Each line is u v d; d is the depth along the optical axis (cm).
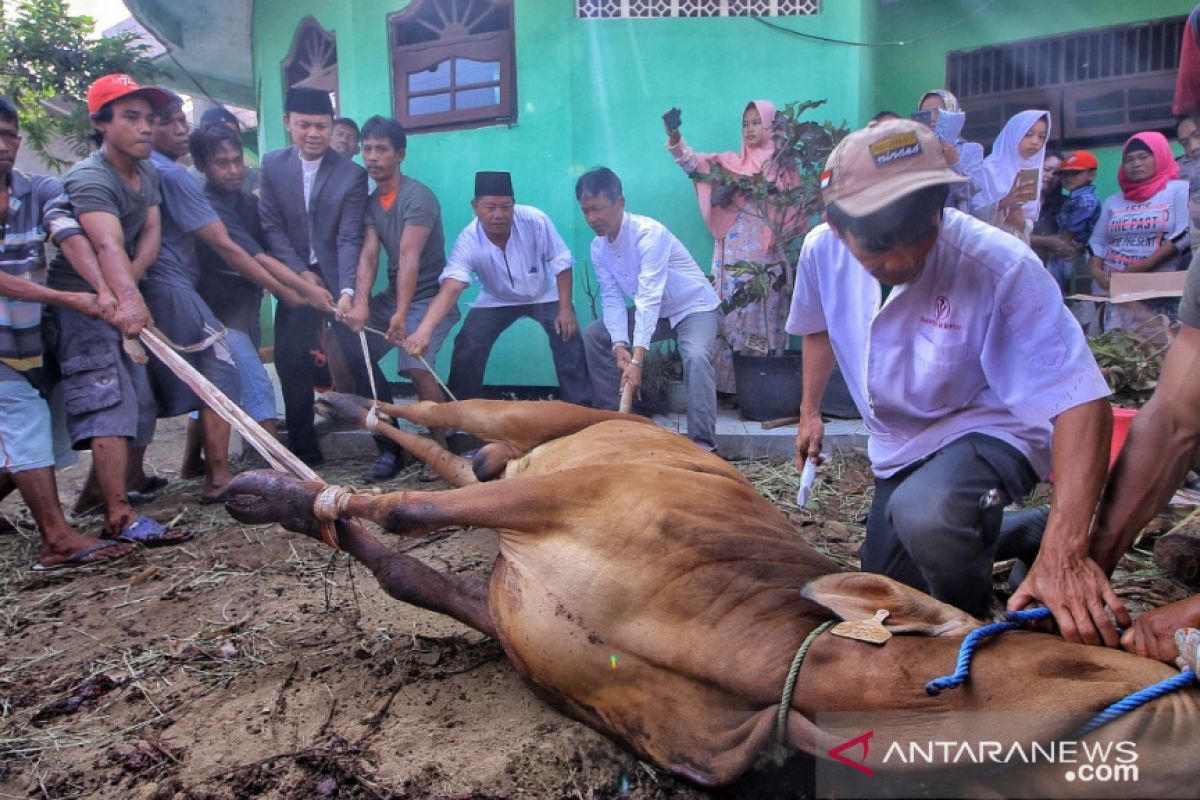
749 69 721
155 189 466
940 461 274
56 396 464
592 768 248
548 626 248
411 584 291
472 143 741
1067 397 239
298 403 590
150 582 393
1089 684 187
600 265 568
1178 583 369
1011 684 193
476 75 737
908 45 841
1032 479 279
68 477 606
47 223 418
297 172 573
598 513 254
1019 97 827
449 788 238
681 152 680
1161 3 769
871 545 318
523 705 279
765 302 668
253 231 578
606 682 244
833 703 210
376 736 263
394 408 412
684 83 721
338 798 237
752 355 630
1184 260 656
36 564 414
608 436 328
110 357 434
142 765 254
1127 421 392
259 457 618
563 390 630
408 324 594
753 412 638
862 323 289
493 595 271
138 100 434
